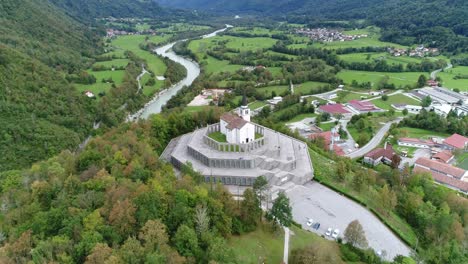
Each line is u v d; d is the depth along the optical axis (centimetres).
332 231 12975
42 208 12488
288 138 19550
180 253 9844
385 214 14300
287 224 12038
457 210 15425
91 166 14262
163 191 11331
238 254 10819
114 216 10294
